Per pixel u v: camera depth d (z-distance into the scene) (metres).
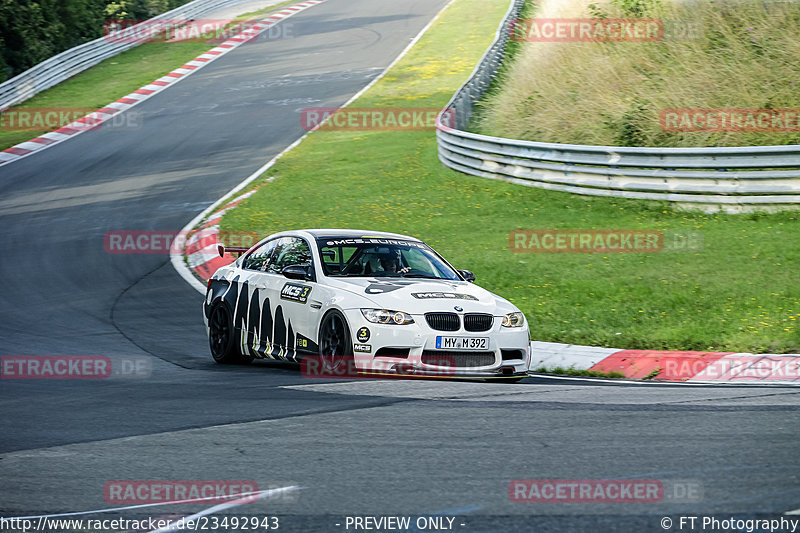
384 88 132.50
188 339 42.97
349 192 79.62
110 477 18.34
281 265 35.28
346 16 199.38
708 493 16.31
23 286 57.41
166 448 20.66
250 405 25.75
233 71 153.50
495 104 95.56
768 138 69.50
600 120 77.56
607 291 46.75
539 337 40.31
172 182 90.56
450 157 82.94
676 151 62.59
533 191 71.19
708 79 77.44
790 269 47.94
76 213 80.44
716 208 61.03
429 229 64.81
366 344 29.83
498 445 20.19
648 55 84.19
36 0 158.75
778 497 15.96
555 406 24.92
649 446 19.89
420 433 21.48
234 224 71.44
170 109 129.25
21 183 94.94
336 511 15.84
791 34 80.06
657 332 39.03
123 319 47.91
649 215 62.16
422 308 30.06
